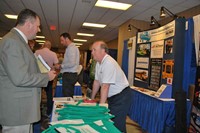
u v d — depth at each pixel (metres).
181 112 2.81
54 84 3.71
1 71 1.35
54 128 0.90
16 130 1.39
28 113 1.42
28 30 1.47
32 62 1.45
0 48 1.32
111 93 2.07
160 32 3.49
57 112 1.25
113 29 7.80
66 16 6.06
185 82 3.00
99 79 2.04
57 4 4.82
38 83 1.40
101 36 10.02
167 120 2.91
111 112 2.06
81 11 5.36
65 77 3.17
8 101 1.34
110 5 4.64
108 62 1.89
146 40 3.97
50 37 11.53
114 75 1.90
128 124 3.86
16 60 1.29
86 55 10.75
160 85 3.44
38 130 2.26
